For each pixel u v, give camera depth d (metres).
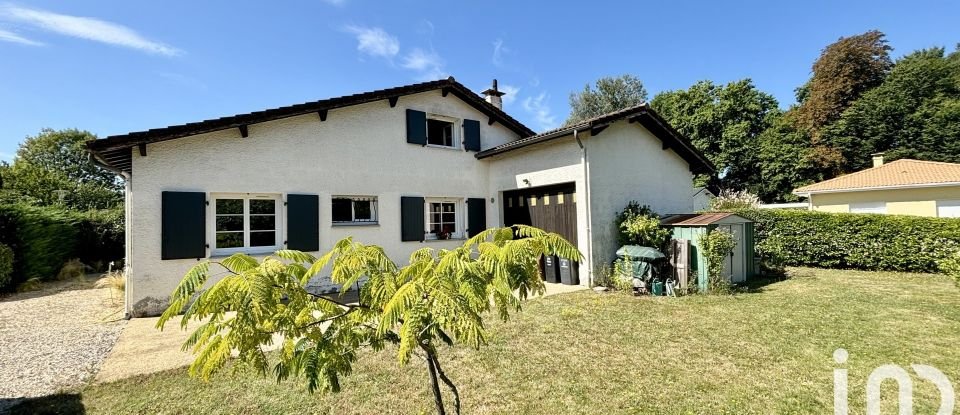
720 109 29.02
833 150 26.05
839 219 10.49
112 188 31.66
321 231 8.59
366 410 3.29
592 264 8.55
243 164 7.76
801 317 5.77
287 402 3.44
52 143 29.89
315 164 8.59
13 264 9.42
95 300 8.22
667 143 10.51
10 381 3.98
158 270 6.90
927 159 23.58
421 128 10.17
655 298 7.36
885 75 27.58
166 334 5.68
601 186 8.90
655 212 10.10
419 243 9.94
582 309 6.55
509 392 3.57
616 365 4.16
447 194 10.59
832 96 27.34
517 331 5.36
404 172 9.86
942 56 32.53
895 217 9.68
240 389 3.70
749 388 3.58
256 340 1.54
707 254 7.77
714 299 7.10
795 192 16.94
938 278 8.72
